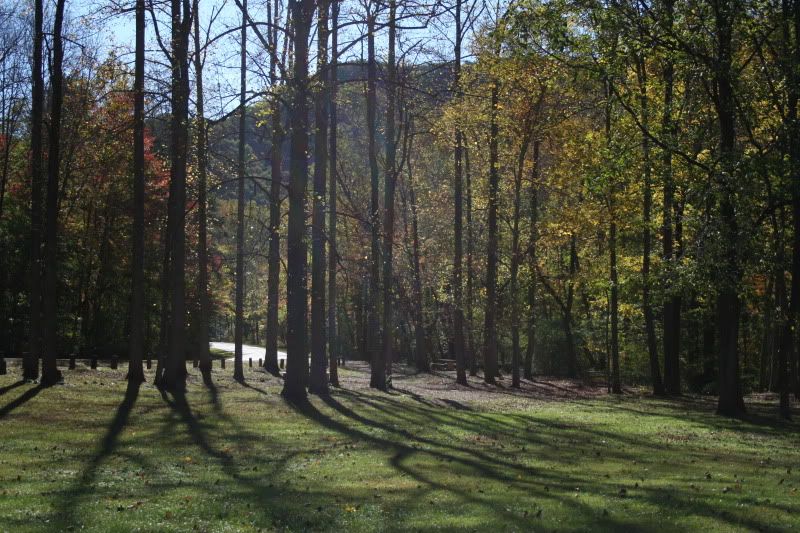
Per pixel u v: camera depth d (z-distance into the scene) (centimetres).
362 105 4084
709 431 2088
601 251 3788
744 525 898
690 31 2197
